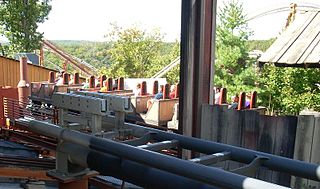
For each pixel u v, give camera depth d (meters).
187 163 1.60
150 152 1.74
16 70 13.61
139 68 23.34
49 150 6.26
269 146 4.09
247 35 11.80
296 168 1.90
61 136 2.20
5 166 5.11
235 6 11.76
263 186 1.37
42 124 2.41
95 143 1.98
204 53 4.50
